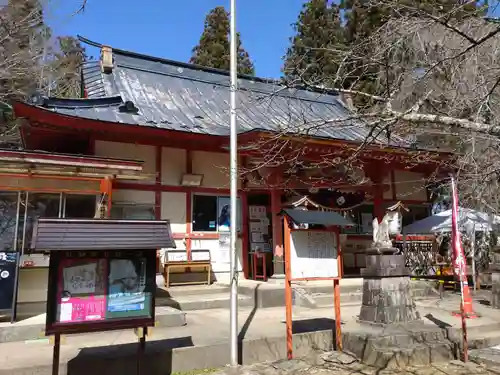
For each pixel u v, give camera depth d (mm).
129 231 4574
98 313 4430
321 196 13492
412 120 5391
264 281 11188
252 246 12062
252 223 12242
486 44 6961
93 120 9195
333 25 15453
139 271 4723
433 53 6961
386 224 7293
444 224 12492
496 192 8023
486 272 14383
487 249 14844
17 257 6973
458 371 5656
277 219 11305
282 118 13641
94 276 4477
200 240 11297
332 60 7012
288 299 6043
